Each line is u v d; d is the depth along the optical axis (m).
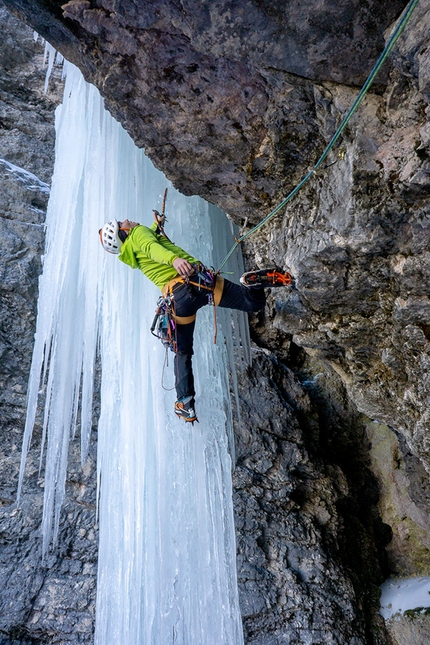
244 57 3.74
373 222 4.13
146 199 7.18
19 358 8.03
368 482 9.50
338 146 4.17
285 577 7.75
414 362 5.10
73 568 7.34
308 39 3.53
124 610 6.44
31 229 8.61
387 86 3.69
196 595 6.50
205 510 6.70
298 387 9.45
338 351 5.97
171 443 6.79
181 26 3.60
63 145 7.86
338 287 4.86
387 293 4.79
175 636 6.36
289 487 8.42
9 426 7.85
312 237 4.58
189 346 4.75
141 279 7.04
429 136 3.51
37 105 9.88
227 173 4.82
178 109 4.32
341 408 9.90
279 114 4.18
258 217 5.25
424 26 3.06
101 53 4.03
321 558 8.02
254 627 7.42
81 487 7.77
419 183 3.76
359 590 8.20
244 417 8.60
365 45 3.49
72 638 7.01
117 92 4.26
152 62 3.99
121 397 6.93
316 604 7.66
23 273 8.27
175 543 6.58
